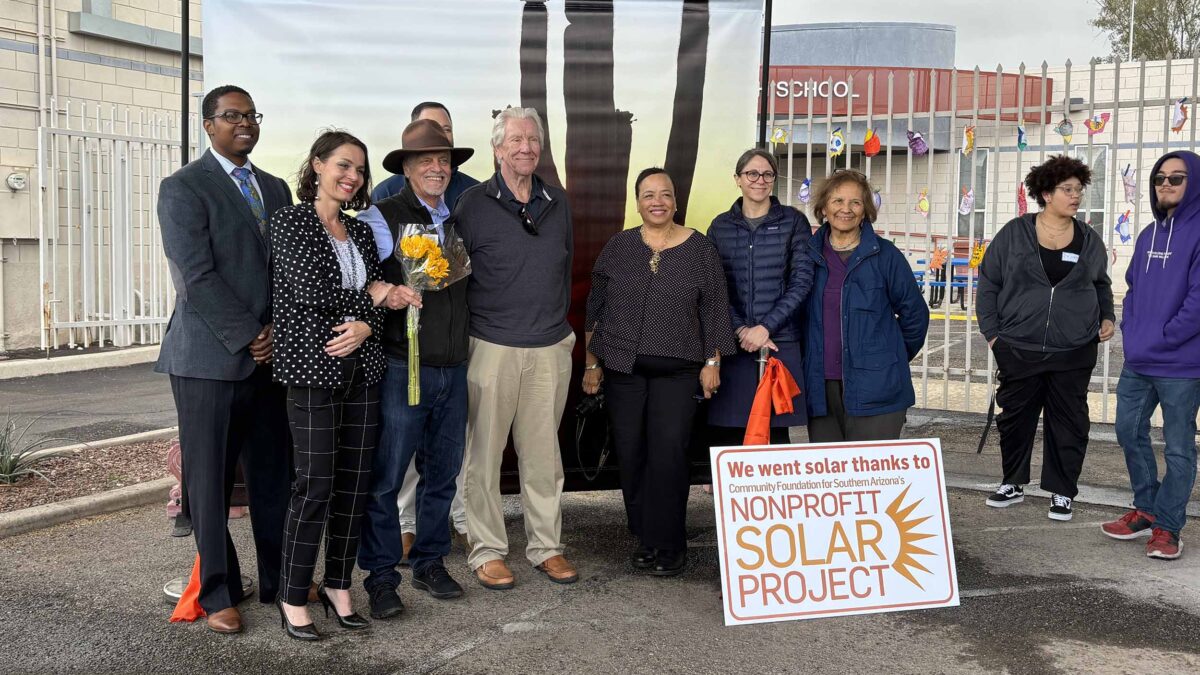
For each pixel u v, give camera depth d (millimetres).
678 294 4492
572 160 5238
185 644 3838
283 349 3664
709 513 5750
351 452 3896
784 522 4199
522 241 4328
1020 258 5406
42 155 10625
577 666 3656
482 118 5188
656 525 4621
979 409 8656
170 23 12797
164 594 4348
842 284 4594
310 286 3627
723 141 5355
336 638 3904
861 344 4543
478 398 4398
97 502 5574
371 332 3830
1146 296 4836
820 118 7762
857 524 4262
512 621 4090
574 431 5254
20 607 4203
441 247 4066
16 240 11102
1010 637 3932
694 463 5262
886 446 4344
